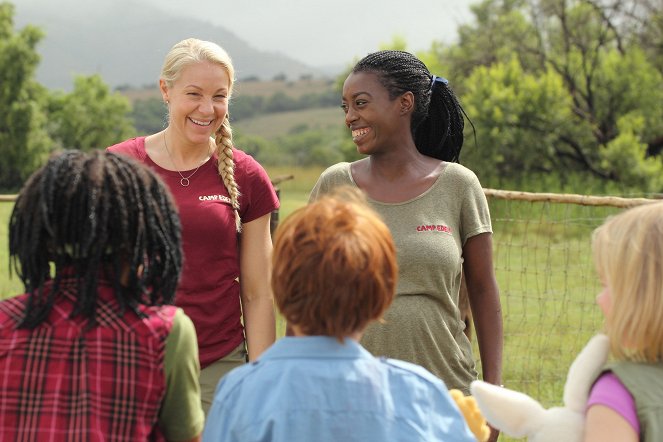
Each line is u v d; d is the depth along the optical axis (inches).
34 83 2105.1
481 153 1039.6
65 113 2536.9
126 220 93.7
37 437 89.6
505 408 100.3
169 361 93.5
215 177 153.2
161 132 156.6
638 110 1097.4
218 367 150.5
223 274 150.3
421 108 149.1
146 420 92.3
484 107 1038.4
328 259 90.4
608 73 1102.4
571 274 472.1
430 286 139.8
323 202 95.7
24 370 91.0
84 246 91.7
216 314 149.7
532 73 1185.4
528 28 1218.0
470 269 147.6
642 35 1182.3
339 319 91.5
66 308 93.2
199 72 149.2
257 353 154.6
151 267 96.0
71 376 90.9
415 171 145.6
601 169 1067.9
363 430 90.0
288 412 89.2
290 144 5428.2
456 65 1222.3
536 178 1058.1
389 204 143.2
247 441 89.4
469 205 145.3
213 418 92.6
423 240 139.5
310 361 91.7
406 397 92.8
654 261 92.6
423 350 138.6
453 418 93.7
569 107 1094.4
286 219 96.1
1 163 2005.4
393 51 148.3
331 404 90.0
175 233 99.0
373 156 148.0
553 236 592.4
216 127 151.9
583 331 362.6
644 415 90.4
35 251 93.3
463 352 144.9
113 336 92.2
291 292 92.0
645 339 92.4
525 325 367.6
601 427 91.5
